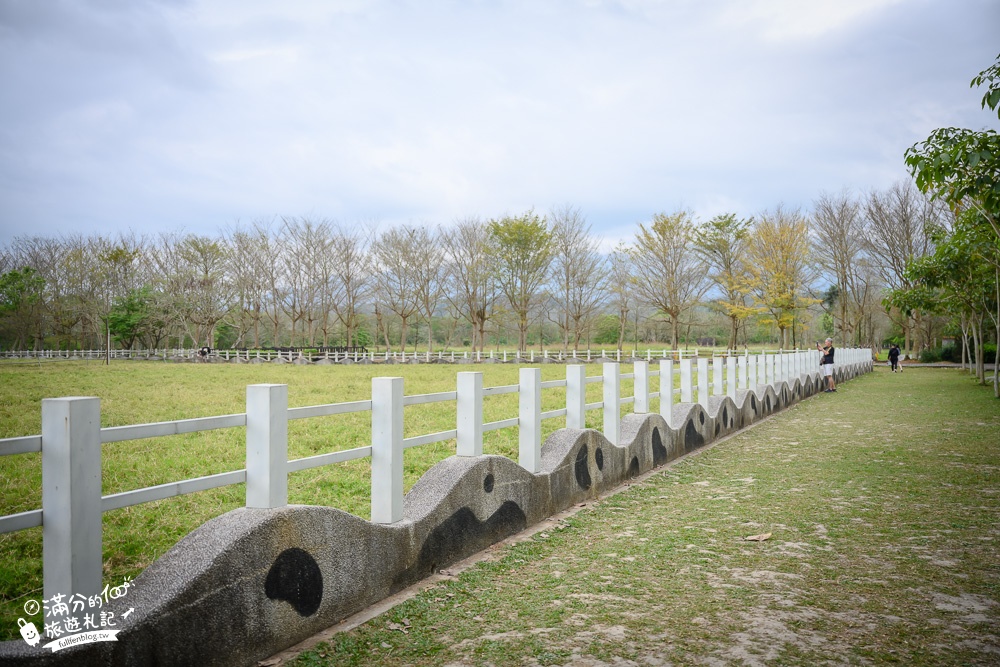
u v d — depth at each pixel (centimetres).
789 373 1781
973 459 923
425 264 5462
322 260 5812
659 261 5106
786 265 4800
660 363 984
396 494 447
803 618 392
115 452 934
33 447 262
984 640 360
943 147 773
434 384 2400
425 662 338
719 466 912
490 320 5828
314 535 369
